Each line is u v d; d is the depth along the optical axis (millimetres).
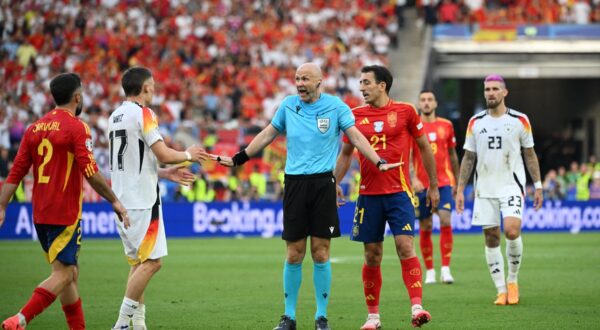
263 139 25953
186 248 58562
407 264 26156
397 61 106562
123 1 106188
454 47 105000
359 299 33625
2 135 83062
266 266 46875
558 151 118562
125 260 50062
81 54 97562
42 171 22891
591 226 72812
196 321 28438
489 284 38500
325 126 25156
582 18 112750
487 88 31781
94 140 81125
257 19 106688
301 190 25156
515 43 105562
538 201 32344
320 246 25328
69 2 103938
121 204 23281
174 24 103500
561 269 44000
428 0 110562
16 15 100750
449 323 27516
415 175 40094
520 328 26547
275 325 27609
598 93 115125
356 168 78750
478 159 32281
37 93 91312
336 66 100938
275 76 98438
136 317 25516
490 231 32188
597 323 27406
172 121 87500
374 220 26750
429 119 41094
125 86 24984
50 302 22719
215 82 96375
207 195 75438
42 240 23156
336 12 109312
